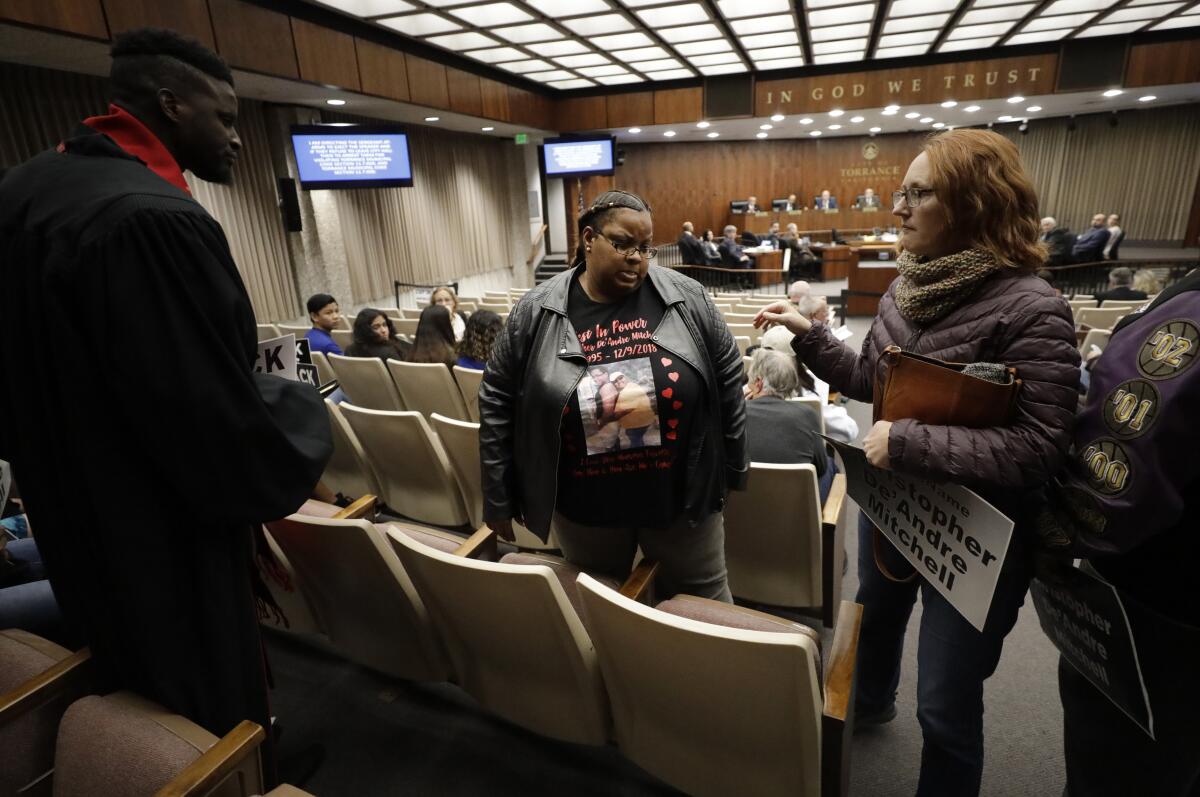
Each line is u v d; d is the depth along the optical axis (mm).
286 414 1011
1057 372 922
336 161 7055
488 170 11312
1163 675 933
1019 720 1646
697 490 1267
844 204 15750
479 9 5988
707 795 1173
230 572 987
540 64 8445
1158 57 8023
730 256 11555
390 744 1572
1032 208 999
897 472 1041
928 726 1173
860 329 8211
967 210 995
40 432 920
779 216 14164
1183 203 13266
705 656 956
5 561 1491
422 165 9586
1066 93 8484
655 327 1207
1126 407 826
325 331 4336
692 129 11797
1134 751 1020
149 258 828
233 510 912
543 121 10195
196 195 6320
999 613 1080
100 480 883
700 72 9352
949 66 8797
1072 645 1007
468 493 2340
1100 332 3941
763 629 1094
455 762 1516
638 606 984
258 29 5242
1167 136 13133
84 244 814
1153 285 5820
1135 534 822
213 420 866
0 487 1516
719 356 1276
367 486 2625
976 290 1022
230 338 894
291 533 1430
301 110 7188
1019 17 6992
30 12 3637
